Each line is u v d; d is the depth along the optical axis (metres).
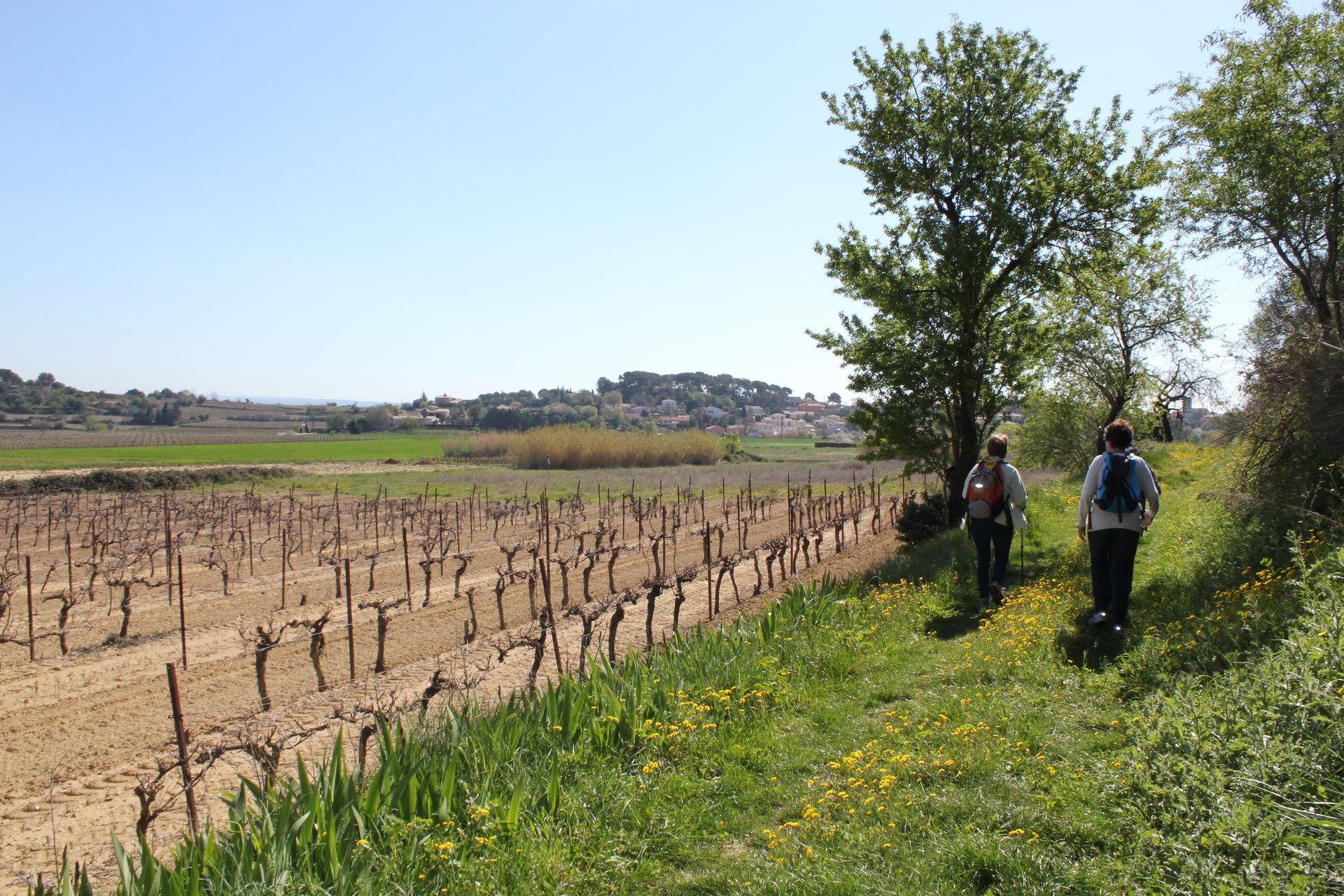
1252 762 4.07
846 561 18.45
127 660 12.21
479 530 28.42
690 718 6.48
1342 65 12.51
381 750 5.91
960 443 17.45
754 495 40.53
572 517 28.55
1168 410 28.31
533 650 12.05
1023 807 4.53
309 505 35.12
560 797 5.28
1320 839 3.32
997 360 17.48
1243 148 13.16
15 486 41.56
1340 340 9.61
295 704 10.10
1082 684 6.54
